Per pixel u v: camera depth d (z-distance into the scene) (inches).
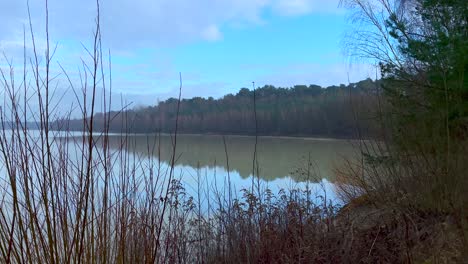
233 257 171.0
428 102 234.8
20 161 73.0
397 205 180.4
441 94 222.4
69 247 77.9
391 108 246.5
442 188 187.6
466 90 212.7
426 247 160.9
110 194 86.6
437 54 226.1
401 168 216.7
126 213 89.2
